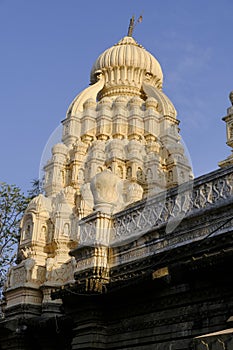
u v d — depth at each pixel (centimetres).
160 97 2675
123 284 1373
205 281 1194
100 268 1522
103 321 1506
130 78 3019
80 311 1545
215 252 1194
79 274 1575
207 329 1159
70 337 1759
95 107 2825
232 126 1536
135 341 1366
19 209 2805
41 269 2161
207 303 1191
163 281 1276
